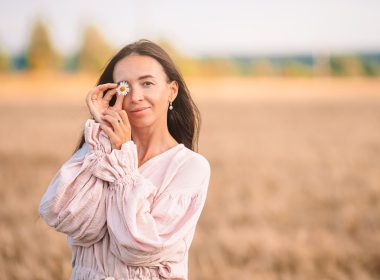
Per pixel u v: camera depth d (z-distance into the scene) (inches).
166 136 104.5
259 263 260.7
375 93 2883.9
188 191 97.6
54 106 1956.2
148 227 91.5
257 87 3363.7
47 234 293.0
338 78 4156.0
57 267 246.4
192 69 3639.3
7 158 657.6
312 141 932.6
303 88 3287.4
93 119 105.4
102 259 96.0
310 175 550.3
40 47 3609.7
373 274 257.3
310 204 408.8
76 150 113.9
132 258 91.3
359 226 334.6
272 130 1155.9
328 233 316.8
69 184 93.4
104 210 94.6
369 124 1323.8
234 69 4165.8
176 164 99.6
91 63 3410.4
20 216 348.2
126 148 95.5
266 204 390.9
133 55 101.7
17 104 2068.2
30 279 236.2
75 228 93.5
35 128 1132.5
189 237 97.3
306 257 266.5
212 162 647.8
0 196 410.9
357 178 517.3
